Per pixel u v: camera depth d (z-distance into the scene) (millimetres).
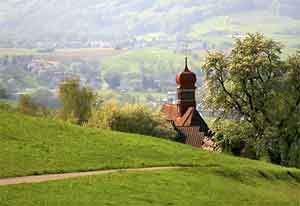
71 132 125500
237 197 99938
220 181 108500
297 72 173625
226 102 178500
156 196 87938
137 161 110938
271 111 174250
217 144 183750
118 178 95125
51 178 90938
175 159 118312
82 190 85062
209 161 122125
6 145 105688
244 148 180500
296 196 113562
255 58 172000
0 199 75875
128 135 135250
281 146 175375
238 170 118875
